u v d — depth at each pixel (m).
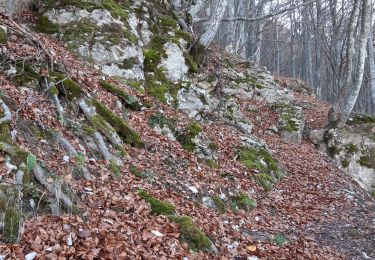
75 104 6.79
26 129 5.29
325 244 7.13
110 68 9.99
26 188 4.26
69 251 3.84
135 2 12.70
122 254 4.12
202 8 18.39
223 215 6.89
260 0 31.89
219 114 12.41
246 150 10.43
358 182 13.25
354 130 14.83
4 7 9.20
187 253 4.73
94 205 4.91
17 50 6.75
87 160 5.70
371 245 7.29
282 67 52.19
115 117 7.50
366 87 35.34
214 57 17.91
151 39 12.22
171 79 11.51
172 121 9.36
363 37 14.62
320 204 9.36
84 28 10.18
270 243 6.40
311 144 14.91
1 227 3.80
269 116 15.79
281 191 9.54
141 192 5.69
